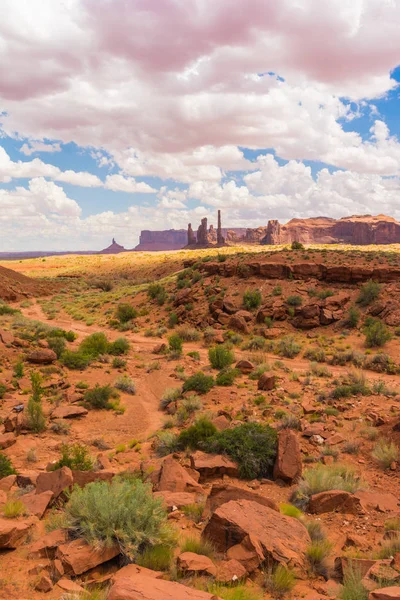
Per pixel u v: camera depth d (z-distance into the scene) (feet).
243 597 18.72
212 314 167.32
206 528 25.02
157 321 180.86
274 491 37.37
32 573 20.47
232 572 21.11
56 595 18.63
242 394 73.97
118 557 22.72
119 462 47.29
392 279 161.79
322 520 30.83
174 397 75.61
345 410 61.62
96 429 64.18
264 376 77.05
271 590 20.40
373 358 108.88
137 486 26.22
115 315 196.65
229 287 185.88
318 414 59.98
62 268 495.41
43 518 28.40
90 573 21.21
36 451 53.57
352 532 28.78
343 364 111.34
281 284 176.45
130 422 67.62
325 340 135.23
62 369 97.55
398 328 133.90
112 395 79.56
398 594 16.66
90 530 22.59
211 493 30.01
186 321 172.24
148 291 221.46
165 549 22.85
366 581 19.62
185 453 46.52
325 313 147.74
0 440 54.54
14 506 27.96
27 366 96.78
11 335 116.57
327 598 19.16
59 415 67.26
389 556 23.95
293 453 40.45
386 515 31.30
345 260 199.00
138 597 16.76
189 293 190.39
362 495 34.37
